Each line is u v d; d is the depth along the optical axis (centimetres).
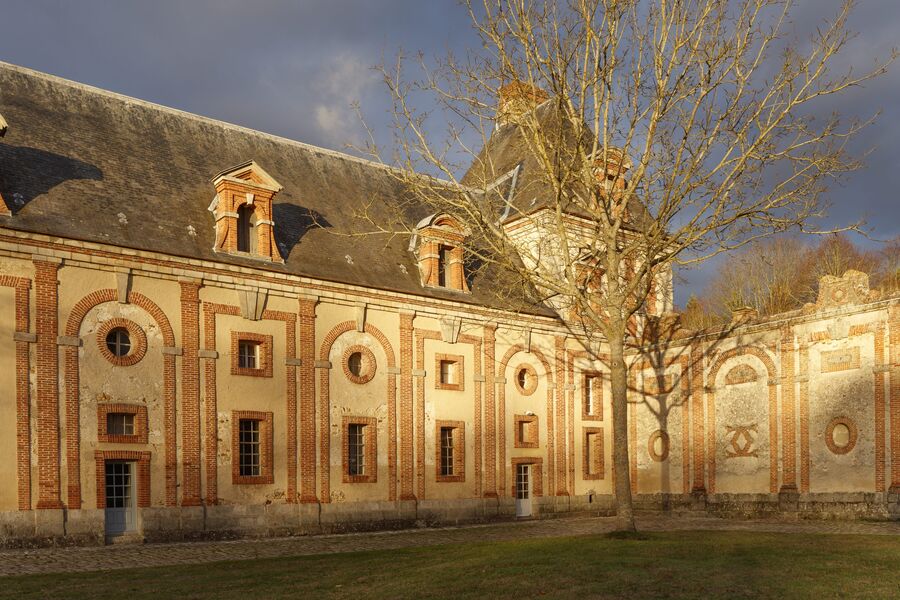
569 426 3064
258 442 2286
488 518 2748
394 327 2609
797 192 1766
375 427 2514
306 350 2384
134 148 2428
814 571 1171
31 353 1911
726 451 2884
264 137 2884
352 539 2120
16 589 1202
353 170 3077
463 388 2758
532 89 1900
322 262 2512
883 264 4512
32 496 1877
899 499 2334
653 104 1800
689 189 1747
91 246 2012
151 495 2056
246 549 1877
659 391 3178
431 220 2791
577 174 1897
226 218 2306
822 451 2567
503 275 2856
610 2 1773
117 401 2030
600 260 1981
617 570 1189
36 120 2269
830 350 2577
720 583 1079
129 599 1084
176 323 2153
